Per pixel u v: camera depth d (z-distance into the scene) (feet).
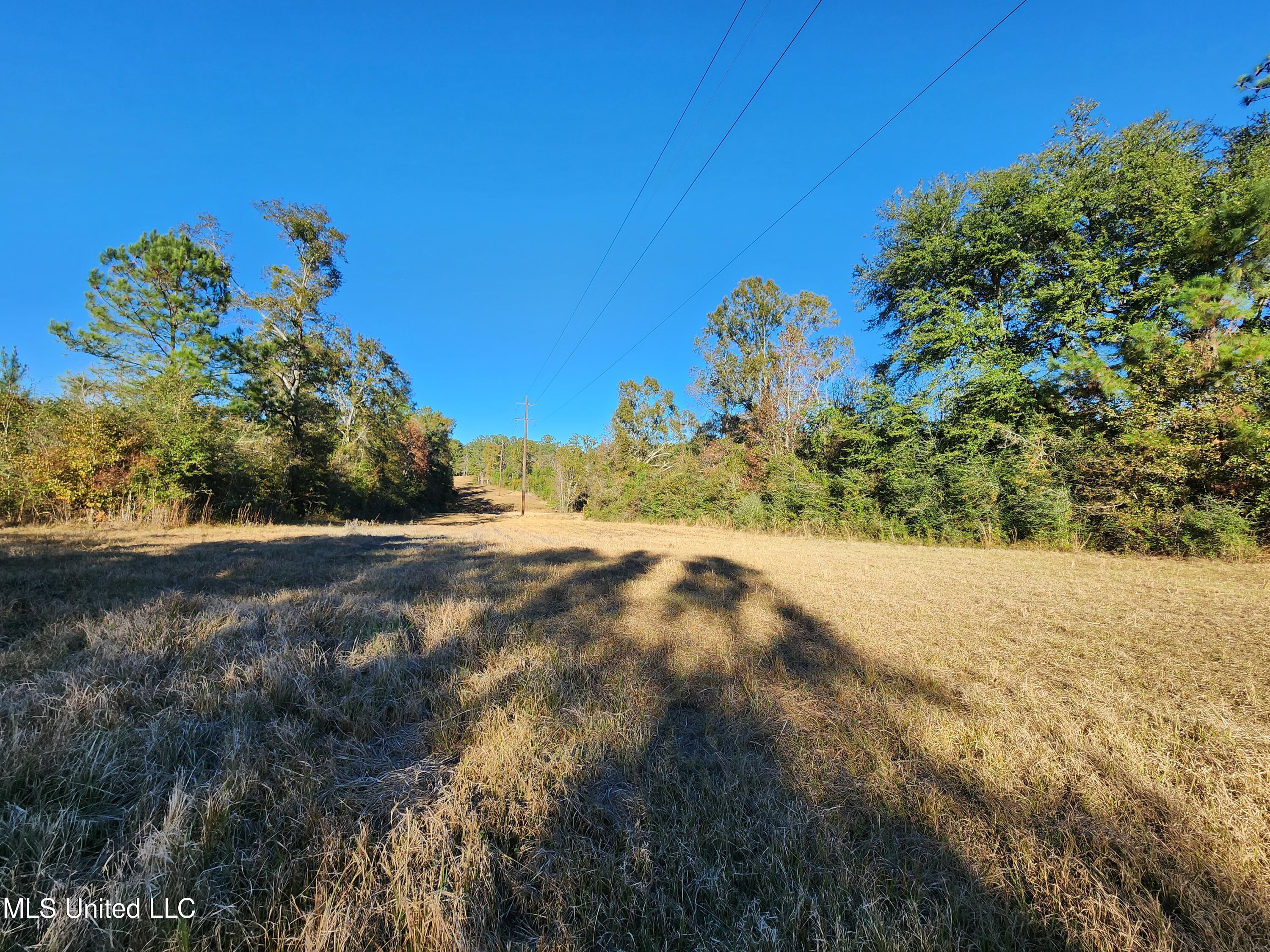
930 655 13.21
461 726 8.95
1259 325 32.96
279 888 5.06
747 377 85.15
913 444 51.34
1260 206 33.32
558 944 4.79
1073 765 7.61
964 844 6.05
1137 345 37.47
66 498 41.86
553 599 20.16
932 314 57.06
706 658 13.28
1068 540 37.52
